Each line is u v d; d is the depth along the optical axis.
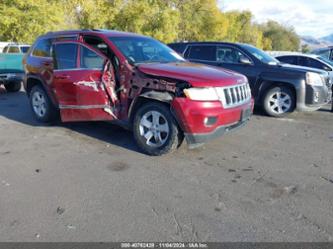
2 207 3.37
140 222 3.14
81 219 3.17
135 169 4.34
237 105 4.69
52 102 6.03
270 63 7.75
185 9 36.03
